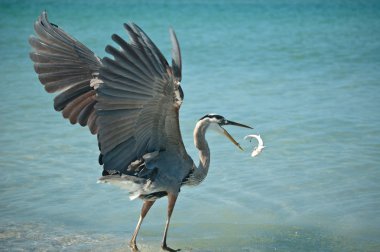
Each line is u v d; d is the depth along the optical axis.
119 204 12.16
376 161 13.80
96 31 37.84
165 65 8.12
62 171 13.64
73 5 55.72
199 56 28.62
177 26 40.84
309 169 13.48
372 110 17.95
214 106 18.55
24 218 11.34
